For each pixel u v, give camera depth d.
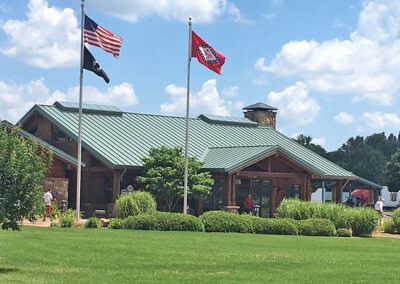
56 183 37.66
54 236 22.56
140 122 45.53
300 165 42.09
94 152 39.12
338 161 102.81
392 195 80.00
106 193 40.78
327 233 29.75
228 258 17.80
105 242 20.97
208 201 40.66
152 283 13.20
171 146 43.03
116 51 30.02
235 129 50.16
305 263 17.19
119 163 38.19
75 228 27.17
